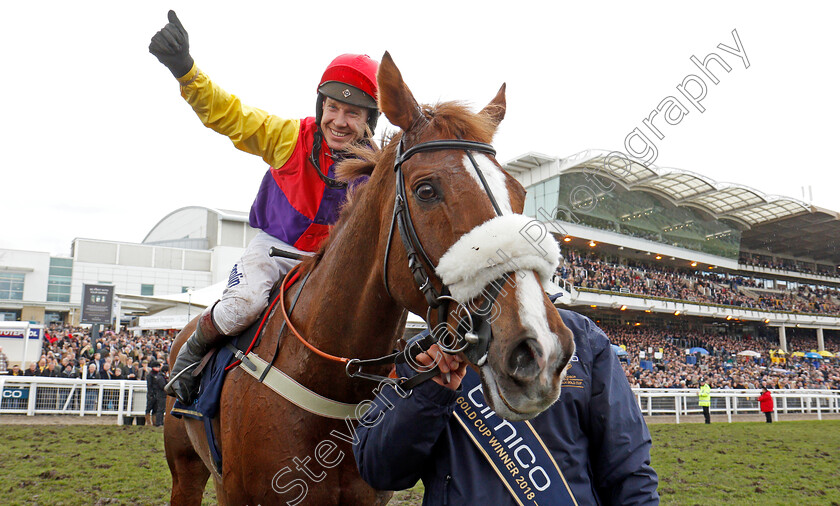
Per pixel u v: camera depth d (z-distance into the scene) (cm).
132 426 881
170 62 181
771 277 3650
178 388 203
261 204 216
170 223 5347
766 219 2842
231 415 175
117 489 475
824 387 2227
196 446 217
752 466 693
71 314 3781
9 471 531
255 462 161
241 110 199
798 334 3500
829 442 927
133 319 2803
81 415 956
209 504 456
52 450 643
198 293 1495
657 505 136
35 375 1066
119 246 4003
